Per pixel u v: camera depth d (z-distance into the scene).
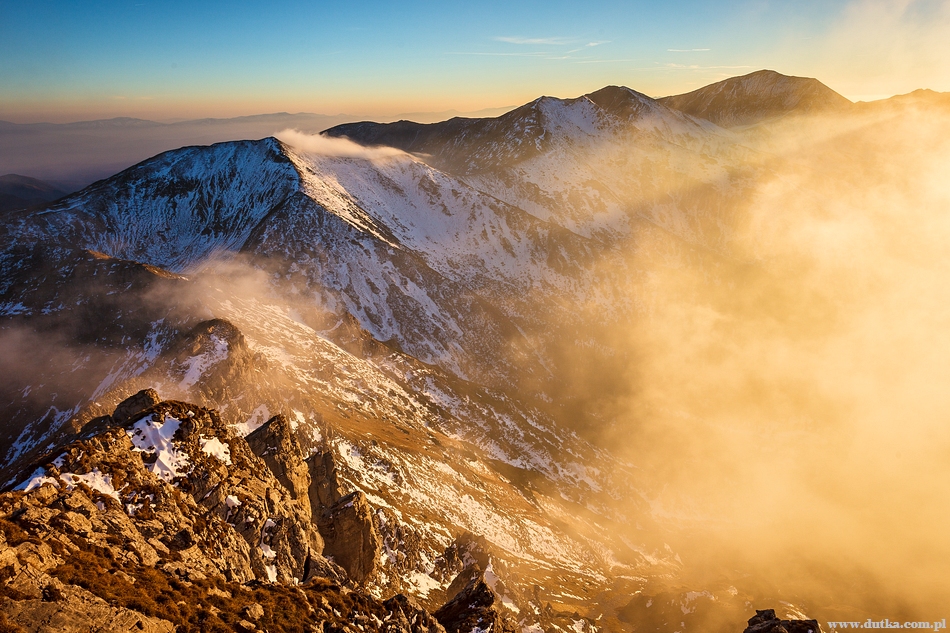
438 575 82.75
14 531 34.25
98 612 30.86
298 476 68.75
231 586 40.25
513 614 78.25
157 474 48.75
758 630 56.88
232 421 103.00
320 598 43.69
